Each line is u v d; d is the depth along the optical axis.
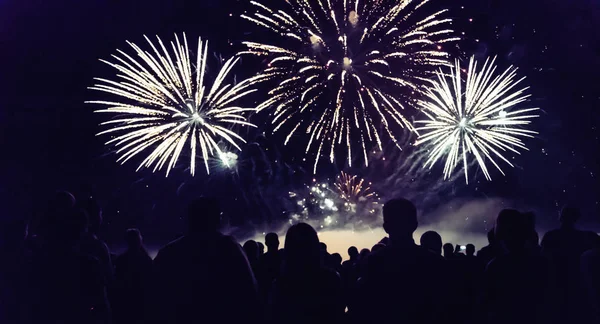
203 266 4.05
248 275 4.12
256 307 4.06
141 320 5.22
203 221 4.25
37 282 4.27
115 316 5.30
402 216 3.93
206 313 3.96
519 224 4.10
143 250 5.65
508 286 3.99
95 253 5.61
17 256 4.71
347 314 3.98
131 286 5.32
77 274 4.30
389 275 3.77
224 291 4.00
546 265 4.07
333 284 3.92
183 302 3.98
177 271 4.05
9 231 4.89
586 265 4.36
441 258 3.88
